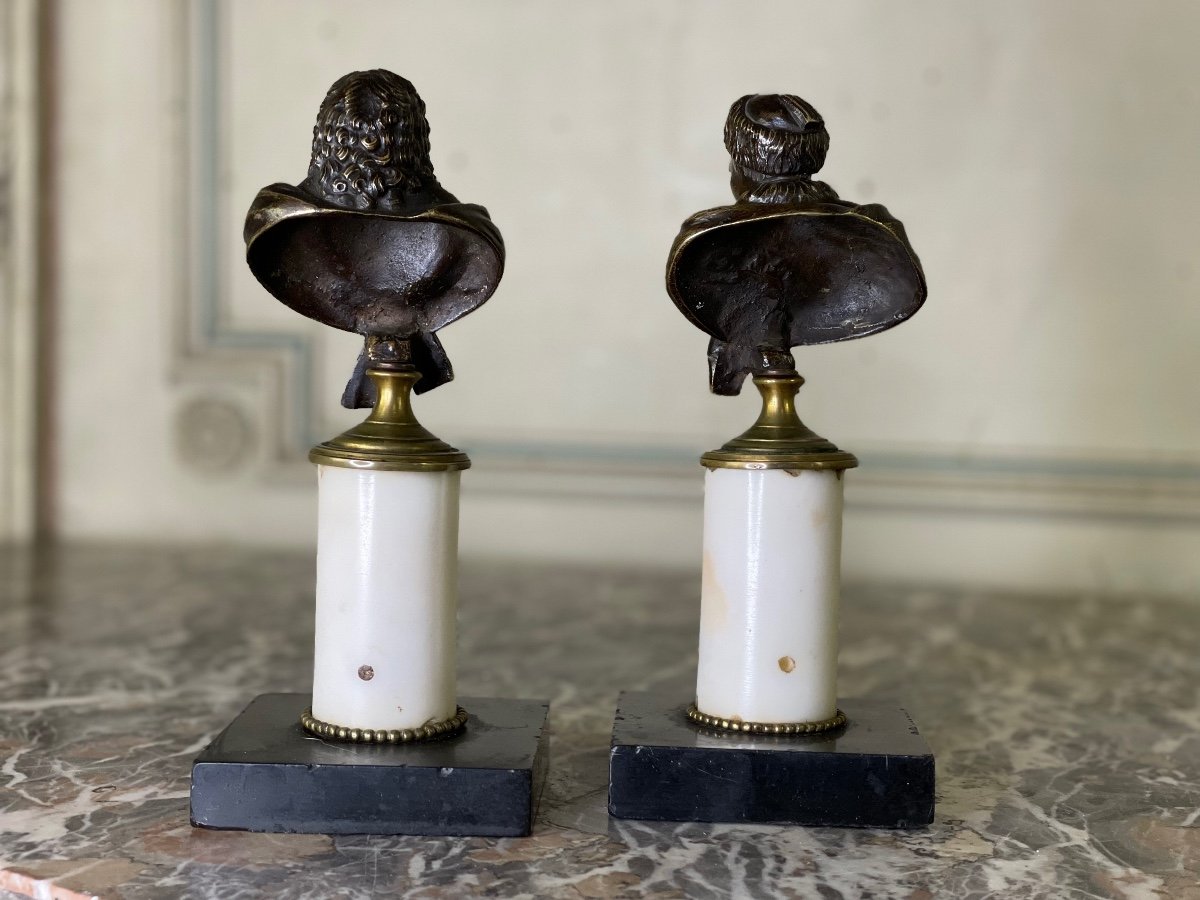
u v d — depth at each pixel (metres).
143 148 2.60
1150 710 1.34
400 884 0.77
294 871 0.78
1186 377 2.38
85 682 1.37
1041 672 1.55
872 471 2.43
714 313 0.91
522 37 2.52
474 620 1.87
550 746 1.11
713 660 0.92
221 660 1.51
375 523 0.86
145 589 2.05
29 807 0.91
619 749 0.88
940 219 2.43
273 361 2.56
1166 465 2.39
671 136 2.49
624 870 0.79
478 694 1.36
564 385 2.54
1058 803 0.97
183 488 2.62
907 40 2.42
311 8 2.54
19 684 1.35
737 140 0.88
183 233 2.57
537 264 2.53
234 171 2.57
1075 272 2.40
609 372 2.52
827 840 0.86
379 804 0.84
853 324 0.92
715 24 2.47
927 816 0.89
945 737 1.19
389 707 0.88
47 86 2.60
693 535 2.50
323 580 0.89
